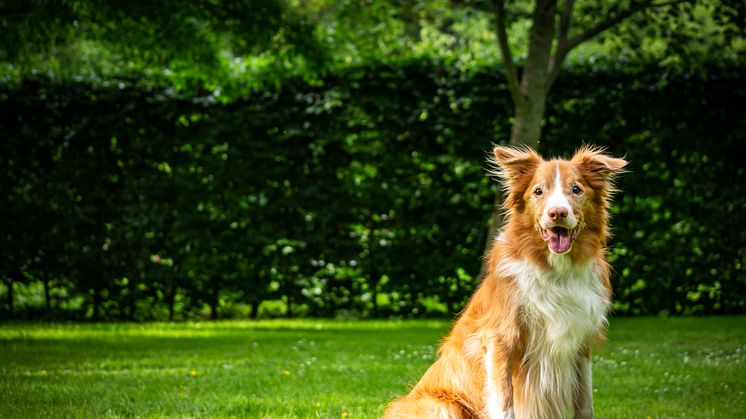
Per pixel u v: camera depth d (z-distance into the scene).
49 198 11.93
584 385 4.53
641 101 11.92
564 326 4.36
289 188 12.23
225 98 11.44
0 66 11.86
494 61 12.07
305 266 12.34
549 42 10.35
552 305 4.36
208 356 8.43
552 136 11.95
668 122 11.99
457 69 12.06
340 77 12.02
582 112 12.02
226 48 12.68
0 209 11.78
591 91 11.90
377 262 12.16
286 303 12.51
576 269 4.41
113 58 13.05
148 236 12.05
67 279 12.04
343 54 12.27
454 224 12.09
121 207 12.02
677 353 8.55
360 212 12.23
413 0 12.49
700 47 12.15
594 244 4.46
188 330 10.86
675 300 12.06
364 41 12.40
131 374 7.25
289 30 10.77
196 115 12.10
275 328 11.12
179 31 10.09
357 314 12.46
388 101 11.88
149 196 12.01
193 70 11.05
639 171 11.91
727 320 11.09
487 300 4.57
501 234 4.73
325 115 12.11
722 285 12.00
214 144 11.99
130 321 12.24
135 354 8.54
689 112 11.88
